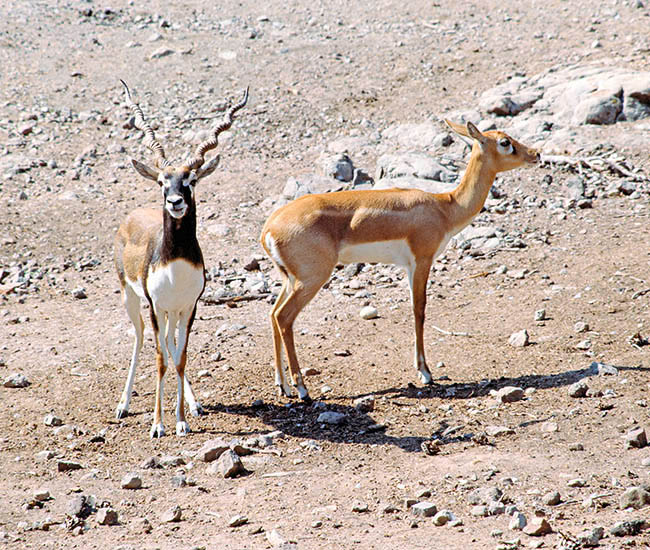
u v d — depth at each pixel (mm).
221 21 40688
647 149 25516
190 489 11148
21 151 28422
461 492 10406
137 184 26547
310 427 13344
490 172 15695
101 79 34156
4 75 34250
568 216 22641
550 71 31172
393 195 15023
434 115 29641
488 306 18359
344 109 30984
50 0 43656
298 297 14500
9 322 18594
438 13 39719
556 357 15328
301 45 36969
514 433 12289
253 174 26828
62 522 10195
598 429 12094
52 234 23406
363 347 16875
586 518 9352
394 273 20750
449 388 14516
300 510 10234
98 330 18172
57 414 14250
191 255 12789
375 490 10711
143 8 42844
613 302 17484
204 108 31484
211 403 14547
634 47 32188
